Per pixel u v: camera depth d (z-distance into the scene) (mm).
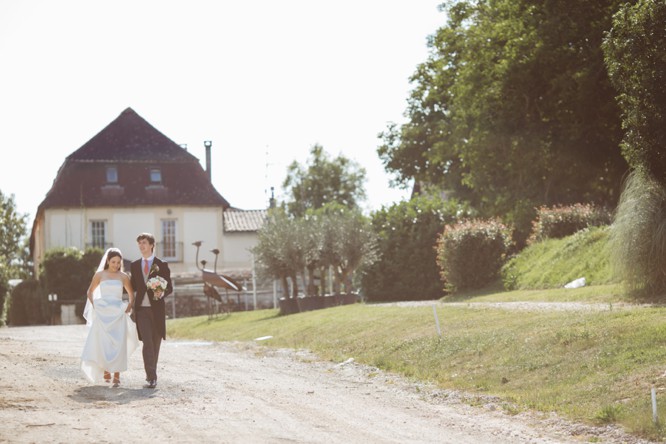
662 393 10031
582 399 10656
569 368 12047
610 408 9859
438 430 9742
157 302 12805
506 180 40719
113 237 56094
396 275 32000
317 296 29469
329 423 9852
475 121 36781
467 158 40375
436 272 31375
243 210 62094
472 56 36688
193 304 47844
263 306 47562
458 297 25891
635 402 9969
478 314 17797
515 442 9133
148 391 12039
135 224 56406
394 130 54969
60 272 47656
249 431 9008
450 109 44750
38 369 14508
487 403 11359
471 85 36312
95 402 10789
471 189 50312
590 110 31141
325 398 11969
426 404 11633
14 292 47219
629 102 18500
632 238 17594
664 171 17953
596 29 30672
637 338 12328
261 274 30156
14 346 19844
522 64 32156
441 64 43031
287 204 91312
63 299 47531
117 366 12594
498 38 35062
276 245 29688
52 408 10164
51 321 46562
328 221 30578
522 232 36125
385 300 32031
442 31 41938
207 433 8766
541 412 10539
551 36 31422
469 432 9672
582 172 34438
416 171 54469
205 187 57906
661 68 17938
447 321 17609
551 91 31797
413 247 31734
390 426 9883
